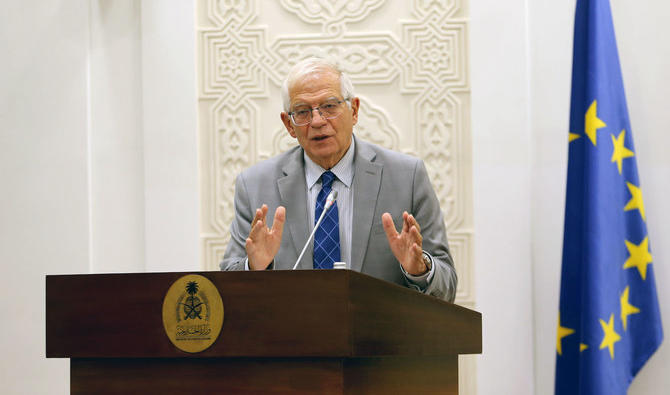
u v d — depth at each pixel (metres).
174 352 2.11
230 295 2.07
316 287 2.00
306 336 2.00
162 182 5.29
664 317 4.80
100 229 5.32
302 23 5.31
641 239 4.68
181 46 5.34
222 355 2.06
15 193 5.34
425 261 3.03
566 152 4.98
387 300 2.20
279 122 5.29
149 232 5.28
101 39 5.36
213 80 5.34
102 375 2.21
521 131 5.05
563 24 5.04
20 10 5.39
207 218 5.28
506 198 5.04
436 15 5.20
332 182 3.57
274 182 3.62
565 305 4.74
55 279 2.23
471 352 2.97
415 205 3.54
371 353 2.07
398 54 5.22
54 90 5.35
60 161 5.34
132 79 5.36
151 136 5.32
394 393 2.34
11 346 5.28
